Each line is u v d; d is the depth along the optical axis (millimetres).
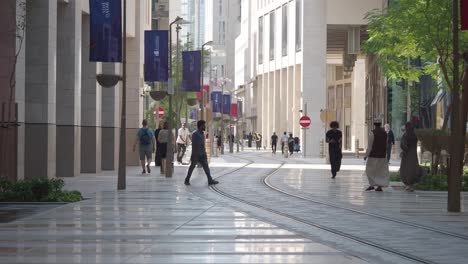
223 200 26672
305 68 89062
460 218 21344
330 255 14039
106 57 31828
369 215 21875
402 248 15195
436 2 35562
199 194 29422
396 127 75312
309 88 89188
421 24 36219
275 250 14648
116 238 16438
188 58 57938
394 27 37906
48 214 21688
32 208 23578
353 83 115125
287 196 28812
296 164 63656
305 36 88688
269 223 19438
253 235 16984
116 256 13828
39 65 36750
